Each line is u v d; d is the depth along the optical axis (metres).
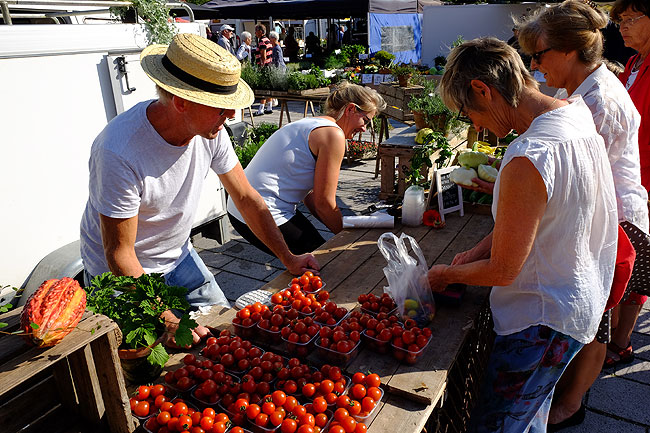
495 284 1.59
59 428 1.31
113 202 1.80
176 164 2.00
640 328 3.36
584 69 2.08
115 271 1.85
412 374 1.60
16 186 2.69
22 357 1.08
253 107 12.24
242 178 2.33
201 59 1.71
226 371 1.61
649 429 2.52
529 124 1.55
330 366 1.59
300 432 1.32
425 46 11.07
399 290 1.85
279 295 1.99
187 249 2.47
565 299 1.57
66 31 2.79
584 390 2.37
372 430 1.40
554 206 1.45
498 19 10.05
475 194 3.10
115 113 3.13
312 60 15.70
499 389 1.75
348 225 2.85
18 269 2.76
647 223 2.24
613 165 2.13
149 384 1.60
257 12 14.33
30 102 2.68
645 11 2.45
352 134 3.05
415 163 3.88
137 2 3.23
